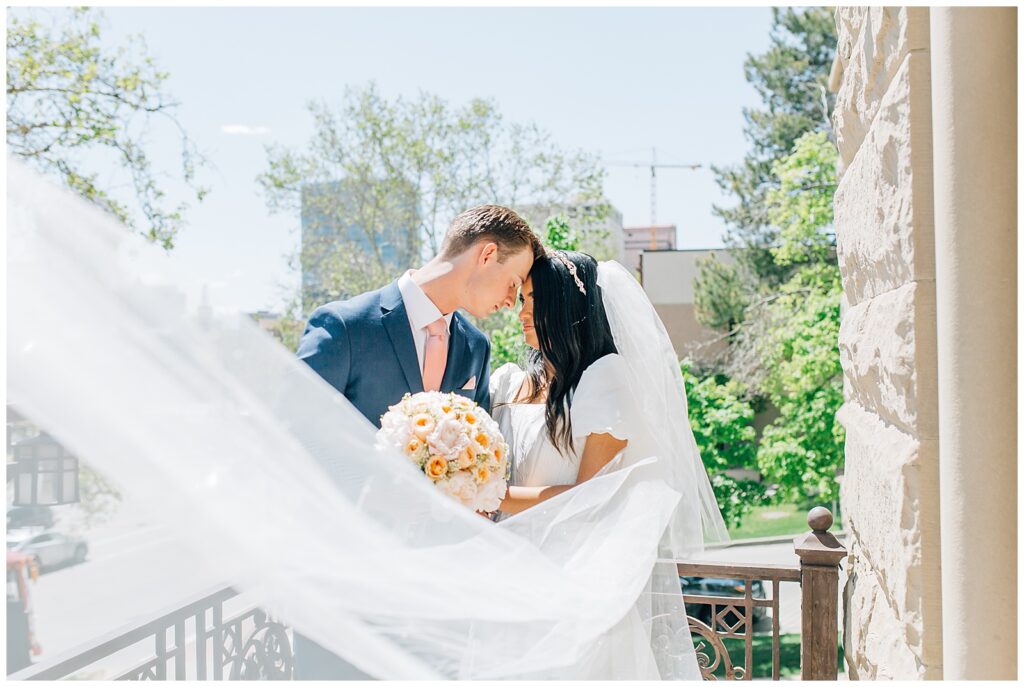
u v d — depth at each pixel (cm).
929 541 163
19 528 101
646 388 231
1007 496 140
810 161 1409
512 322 824
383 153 1426
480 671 157
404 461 156
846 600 274
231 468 117
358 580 135
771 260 1638
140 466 107
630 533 204
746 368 1514
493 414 256
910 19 167
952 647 144
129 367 107
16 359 100
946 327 147
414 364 232
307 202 1462
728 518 1376
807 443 1323
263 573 121
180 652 157
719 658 274
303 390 135
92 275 105
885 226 194
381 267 1430
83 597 104
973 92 143
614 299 236
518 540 169
